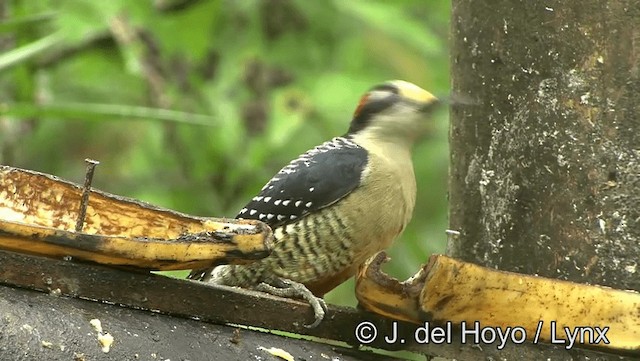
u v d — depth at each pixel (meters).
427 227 14.76
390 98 9.48
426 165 14.88
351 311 7.45
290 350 7.07
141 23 14.38
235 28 15.05
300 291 8.73
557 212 7.77
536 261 7.88
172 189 15.02
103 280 6.58
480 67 8.16
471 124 8.27
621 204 7.58
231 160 14.73
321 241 9.13
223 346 6.80
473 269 7.16
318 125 14.41
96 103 15.51
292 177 9.18
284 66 14.70
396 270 13.73
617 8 7.52
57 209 7.27
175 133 15.02
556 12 7.69
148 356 6.38
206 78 15.29
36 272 6.41
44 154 15.70
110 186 15.24
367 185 9.14
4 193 7.25
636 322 7.30
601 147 7.61
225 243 6.70
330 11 15.02
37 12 14.01
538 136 7.83
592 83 7.61
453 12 8.52
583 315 7.32
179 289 6.82
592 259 7.66
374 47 14.89
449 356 7.45
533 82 7.83
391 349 7.49
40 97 14.31
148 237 7.12
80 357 6.14
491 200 8.13
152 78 14.72
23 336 6.04
